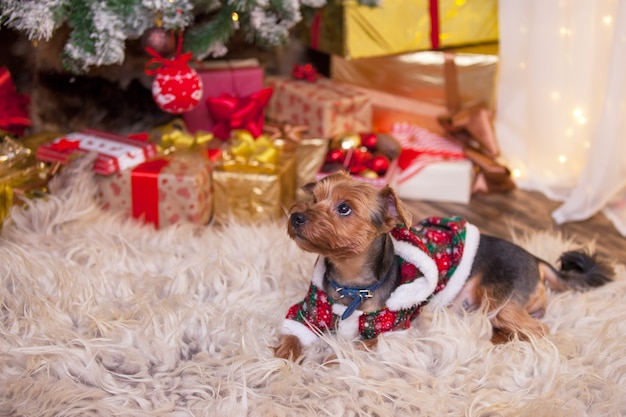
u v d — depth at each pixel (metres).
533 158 1.85
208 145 1.69
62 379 1.04
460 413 0.99
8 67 1.73
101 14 1.31
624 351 1.10
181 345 1.13
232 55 2.05
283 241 1.39
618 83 1.56
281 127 1.80
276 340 1.15
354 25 1.81
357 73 1.92
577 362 1.09
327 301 1.11
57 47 1.71
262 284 1.29
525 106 1.86
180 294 1.23
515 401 1.01
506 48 1.83
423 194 1.77
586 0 1.69
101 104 1.83
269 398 1.02
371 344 1.11
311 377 1.06
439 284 1.15
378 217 1.04
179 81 1.46
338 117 1.78
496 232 1.62
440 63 1.85
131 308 1.20
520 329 1.14
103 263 1.32
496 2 1.85
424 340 1.11
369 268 1.08
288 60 2.13
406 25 1.83
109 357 1.09
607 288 1.27
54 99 1.78
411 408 1.00
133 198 1.50
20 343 1.10
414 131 1.92
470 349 1.09
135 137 1.63
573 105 1.78
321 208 1.02
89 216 1.43
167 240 1.41
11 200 1.42
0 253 1.26
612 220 1.67
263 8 1.45
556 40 1.73
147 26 1.37
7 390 1.01
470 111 1.82
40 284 1.24
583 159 1.81
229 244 1.39
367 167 1.64
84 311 1.18
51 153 1.49
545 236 1.48
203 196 1.52
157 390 1.04
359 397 1.02
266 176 1.52
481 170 1.82
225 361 1.09
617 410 0.99
